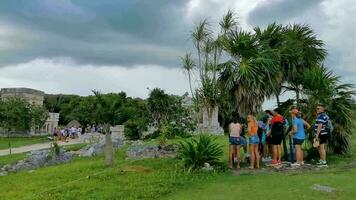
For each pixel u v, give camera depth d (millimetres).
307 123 16922
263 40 19938
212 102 22469
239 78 18750
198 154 16906
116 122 21156
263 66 18609
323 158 16406
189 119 28641
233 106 19625
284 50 19672
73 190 14484
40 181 17812
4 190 16719
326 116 16484
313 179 13773
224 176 15445
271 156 18062
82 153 29281
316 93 18688
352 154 19312
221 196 12500
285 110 19047
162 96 36125
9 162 27359
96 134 48844
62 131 53344
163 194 13461
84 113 22719
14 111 55406
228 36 19938
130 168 17562
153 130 37969
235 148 17266
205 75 22766
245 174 15508
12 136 61375
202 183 14547
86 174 18016
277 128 16562
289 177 14344
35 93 75562
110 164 19922
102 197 13203
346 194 11867
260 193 12484
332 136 18703
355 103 18719
